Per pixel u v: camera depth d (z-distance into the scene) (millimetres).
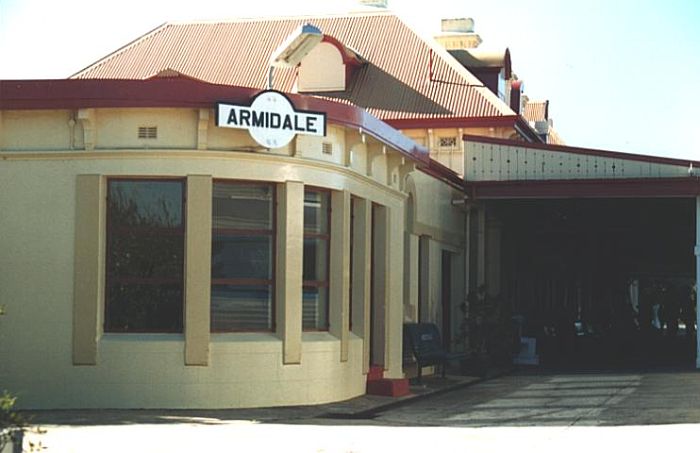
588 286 52781
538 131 43094
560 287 45438
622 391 19094
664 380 21469
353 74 33062
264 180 16062
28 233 15656
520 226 35500
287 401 16188
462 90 32031
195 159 15609
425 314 24094
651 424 14164
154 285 15711
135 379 15406
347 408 16359
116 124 15625
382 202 19500
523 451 11617
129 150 15500
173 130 15633
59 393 15453
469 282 28141
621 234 40188
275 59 17469
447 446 12000
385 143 18656
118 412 15000
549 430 13656
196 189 15586
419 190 23328
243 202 16141
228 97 15562
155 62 34469
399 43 34344
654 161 25859
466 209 27453
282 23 35625
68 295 15523
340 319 17328
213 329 15805
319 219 17281
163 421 14039
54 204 15633
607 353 35469
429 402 17984
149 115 15617
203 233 15586
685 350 38031
